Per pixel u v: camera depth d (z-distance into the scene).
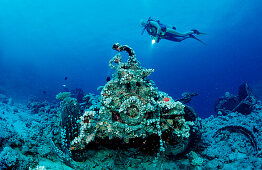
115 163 3.72
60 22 68.69
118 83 3.39
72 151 3.42
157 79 87.31
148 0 60.38
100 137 3.19
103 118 3.07
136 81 3.31
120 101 3.23
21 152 3.39
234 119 6.32
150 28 10.51
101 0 63.06
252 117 6.41
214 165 3.93
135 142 3.50
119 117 3.16
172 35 11.09
